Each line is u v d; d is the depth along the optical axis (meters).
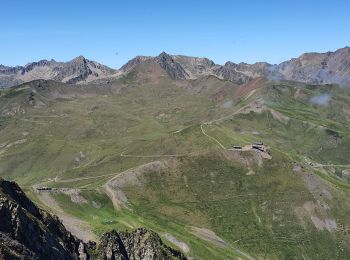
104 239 198.50
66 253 166.12
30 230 148.88
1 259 128.12
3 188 159.75
